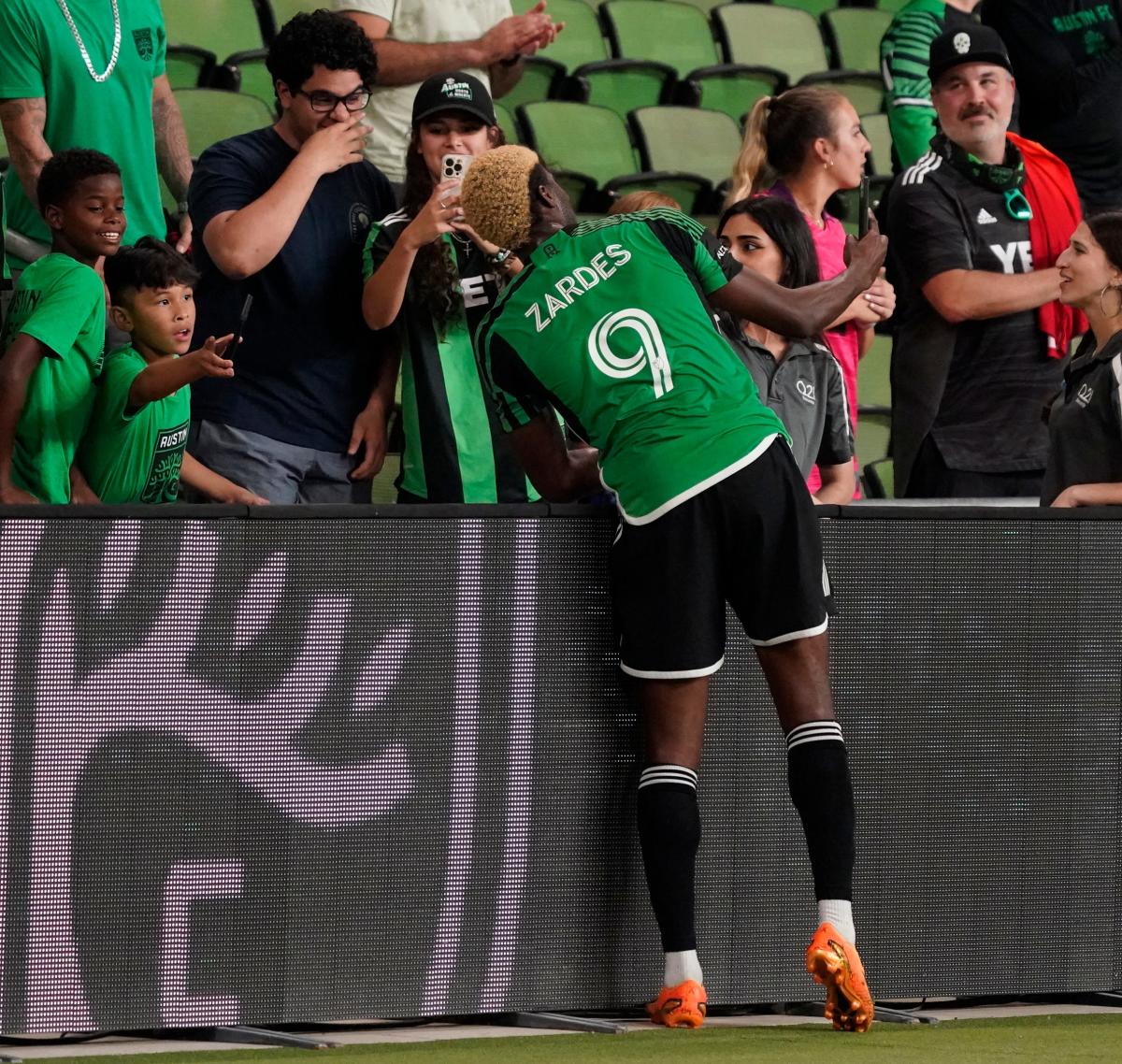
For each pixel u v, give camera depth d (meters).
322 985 11.04
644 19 29.52
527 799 11.48
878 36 31.09
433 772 11.27
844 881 11.20
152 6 17.67
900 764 12.18
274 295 15.43
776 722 11.99
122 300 14.00
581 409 11.54
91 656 10.53
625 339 11.40
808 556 11.30
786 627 11.28
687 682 11.31
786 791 12.03
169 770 10.70
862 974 11.17
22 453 13.48
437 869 11.29
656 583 11.22
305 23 15.42
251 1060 10.11
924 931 12.26
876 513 12.04
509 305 11.72
